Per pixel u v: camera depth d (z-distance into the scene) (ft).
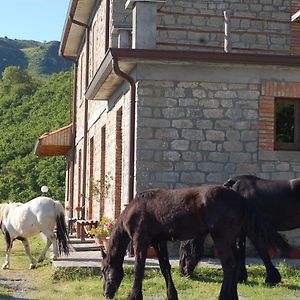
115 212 49.52
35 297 32.32
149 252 41.50
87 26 68.64
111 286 29.89
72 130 82.23
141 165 42.96
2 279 38.19
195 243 36.14
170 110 43.42
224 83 43.96
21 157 128.26
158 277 36.42
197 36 50.75
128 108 44.98
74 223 64.23
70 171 84.53
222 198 27.86
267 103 44.27
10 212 43.32
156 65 43.29
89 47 68.13
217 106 43.83
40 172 120.37
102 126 58.75
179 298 31.40
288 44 51.98
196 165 43.45
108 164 54.19
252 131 44.06
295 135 45.21
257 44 51.67
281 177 44.04
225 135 43.80
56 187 116.16
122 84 48.08
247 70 44.14
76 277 37.50
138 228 28.81
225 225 27.61
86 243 52.39
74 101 82.28
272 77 44.39
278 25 52.21
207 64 43.14
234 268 27.68
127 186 44.09
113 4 51.26
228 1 51.88
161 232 28.66
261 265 39.60
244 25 51.93
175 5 51.01
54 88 156.56
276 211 36.17
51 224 42.65
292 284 35.09
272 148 44.16
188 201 28.14
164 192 29.04
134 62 42.47
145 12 42.34
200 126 43.62
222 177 43.60
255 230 28.19
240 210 27.96
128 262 39.50
